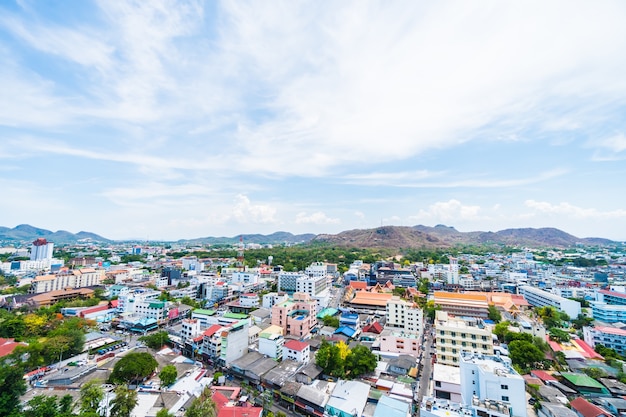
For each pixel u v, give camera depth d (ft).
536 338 369.91
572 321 520.83
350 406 244.22
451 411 194.80
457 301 552.00
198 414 216.13
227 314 487.61
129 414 225.15
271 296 565.12
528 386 288.92
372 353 336.08
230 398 263.90
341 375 302.25
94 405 223.92
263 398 276.41
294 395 264.93
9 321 394.32
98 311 507.71
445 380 270.87
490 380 218.38
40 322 410.72
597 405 265.95
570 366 335.67
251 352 355.77
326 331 436.35
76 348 342.44
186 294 652.89
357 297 615.98
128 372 273.75
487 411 190.29
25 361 302.66
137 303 504.02
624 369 329.11
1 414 201.36
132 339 414.00
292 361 326.65
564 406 247.09
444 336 327.88
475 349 316.60
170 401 248.52
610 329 421.59
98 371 297.53
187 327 390.83
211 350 345.10
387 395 266.36
